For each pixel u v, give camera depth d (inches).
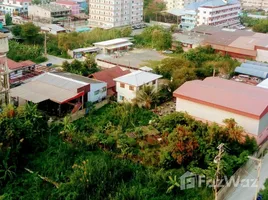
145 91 1882.4
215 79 1892.2
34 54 2824.8
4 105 1672.0
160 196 1212.5
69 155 1411.2
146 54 3166.8
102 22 4185.5
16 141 1373.0
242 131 1480.1
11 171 1277.1
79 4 5187.0
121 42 3299.7
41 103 1818.4
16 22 4143.7
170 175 1266.0
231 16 4522.6
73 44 3095.5
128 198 1172.5
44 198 1179.9
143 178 1283.2
